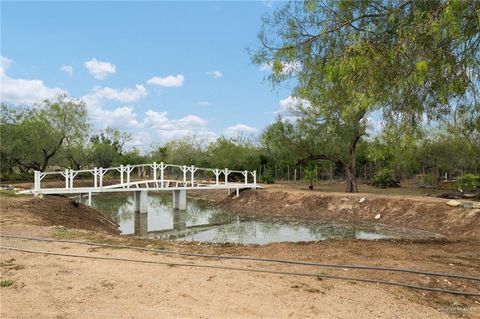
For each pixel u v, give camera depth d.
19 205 14.77
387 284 6.09
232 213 24.66
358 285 6.00
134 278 6.16
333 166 38.81
